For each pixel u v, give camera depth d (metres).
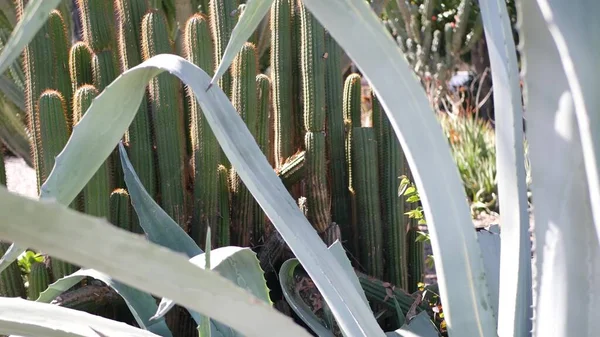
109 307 2.17
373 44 0.86
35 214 0.49
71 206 2.12
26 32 0.80
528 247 1.02
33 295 2.12
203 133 2.24
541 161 0.78
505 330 1.02
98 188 2.09
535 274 0.82
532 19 0.71
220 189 2.35
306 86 2.30
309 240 1.04
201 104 1.02
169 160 2.28
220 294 0.62
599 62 0.68
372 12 0.84
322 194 2.35
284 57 2.43
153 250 0.56
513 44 0.98
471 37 7.49
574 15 0.68
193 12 3.87
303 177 2.43
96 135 1.06
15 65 3.67
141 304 1.50
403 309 2.27
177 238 1.59
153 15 2.37
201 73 1.05
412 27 7.64
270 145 2.75
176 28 3.93
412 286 2.61
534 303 0.84
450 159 0.93
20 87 3.72
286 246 2.31
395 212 2.44
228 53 0.86
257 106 2.36
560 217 0.79
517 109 0.98
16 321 0.85
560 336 0.82
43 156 2.17
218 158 2.31
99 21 2.44
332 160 2.47
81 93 2.14
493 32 0.97
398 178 2.43
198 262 1.15
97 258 0.54
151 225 1.59
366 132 2.36
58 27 2.48
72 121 2.37
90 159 1.07
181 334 2.26
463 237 0.95
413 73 0.88
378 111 2.40
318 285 1.01
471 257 0.96
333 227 2.35
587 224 0.78
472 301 0.97
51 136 2.14
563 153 0.76
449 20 7.74
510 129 0.98
